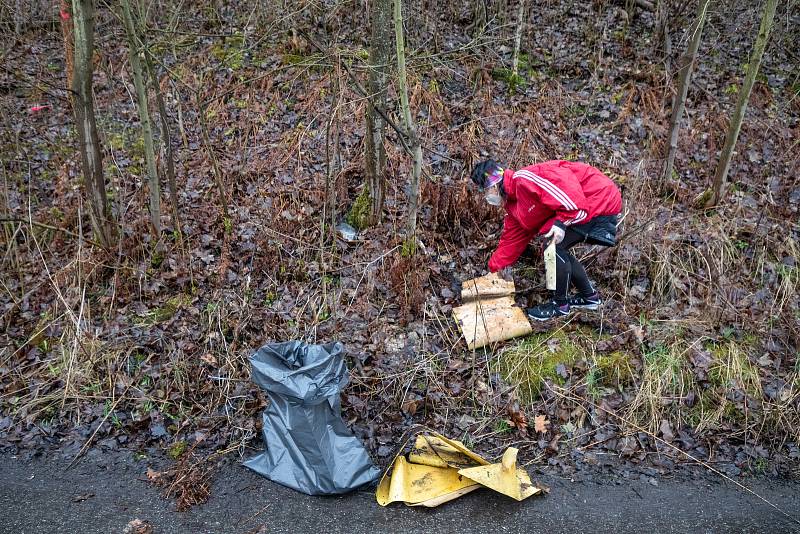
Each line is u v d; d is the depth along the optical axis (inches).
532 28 306.5
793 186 224.1
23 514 127.0
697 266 191.6
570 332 171.9
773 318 175.9
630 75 274.5
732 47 292.7
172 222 207.6
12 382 162.1
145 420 151.0
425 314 177.0
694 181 229.6
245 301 181.6
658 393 154.5
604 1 311.0
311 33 283.1
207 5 308.3
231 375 161.3
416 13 290.7
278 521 125.9
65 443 146.8
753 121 252.4
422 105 248.1
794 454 146.1
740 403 155.1
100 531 123.4
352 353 165.8
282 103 259.9
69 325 173.2
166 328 174.2
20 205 217.2
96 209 190.9
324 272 189.9
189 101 264.2
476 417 153.3
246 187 223.6
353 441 136.2
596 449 146.4
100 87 267.0
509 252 174.4
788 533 125.0
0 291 189.0
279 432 134.6
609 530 124.4
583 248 195.9
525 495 130.3
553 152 237.0
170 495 132.3
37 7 319.6
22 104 263.6
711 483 137.7
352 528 124.2
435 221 202.8
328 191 210.7
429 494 130.3
